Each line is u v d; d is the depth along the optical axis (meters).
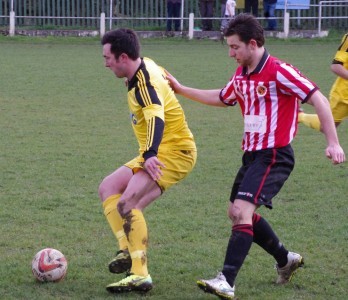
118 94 36.03
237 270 10.80
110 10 64.75
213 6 64.56
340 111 20.03
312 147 24.19
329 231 14.95
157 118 11.11
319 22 62.72
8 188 18.36
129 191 11.52
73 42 62.00
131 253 11.41
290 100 11.07
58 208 16.59
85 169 20.62
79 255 13.37
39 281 11.80
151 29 66.12
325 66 45.59
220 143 24.62
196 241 14.27
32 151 23.00
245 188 10.91
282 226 15.32
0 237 14.42
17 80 40.56
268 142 11.00
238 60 11.05
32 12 67.38
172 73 42.78
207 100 12.29
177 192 18.17
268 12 62.62
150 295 11.32
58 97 34.94
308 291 11.61
